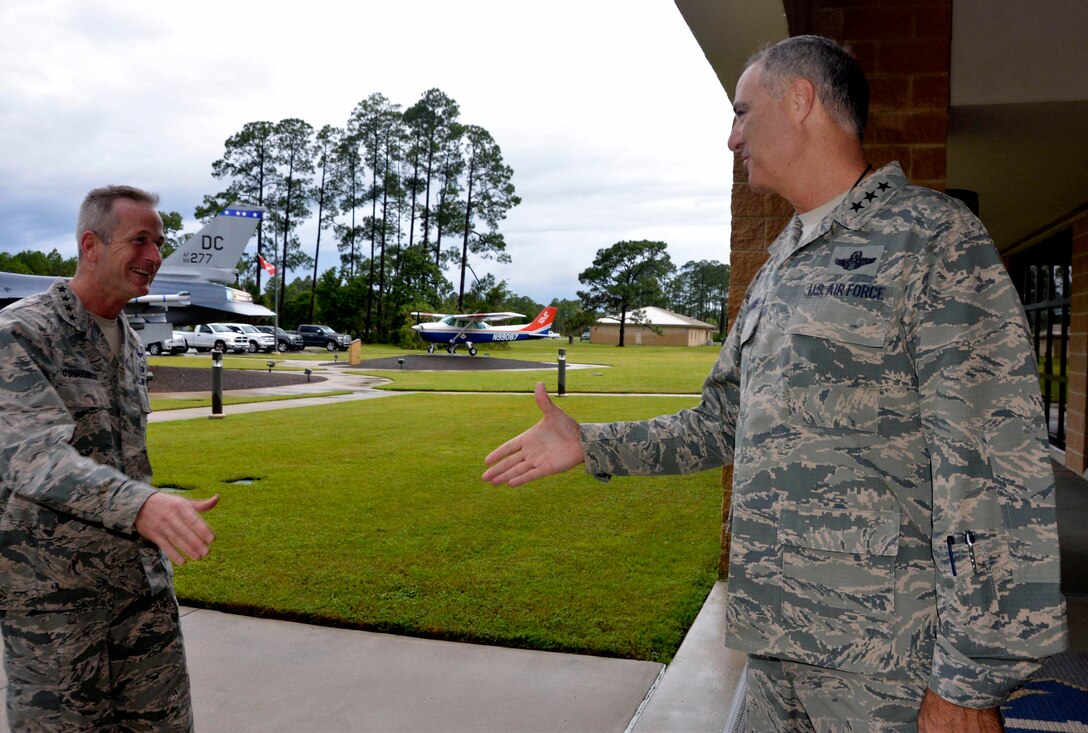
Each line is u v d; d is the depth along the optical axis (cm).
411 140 6216
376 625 323
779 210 401
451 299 6047
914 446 115
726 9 296
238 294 2938
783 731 129
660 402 1445
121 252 171
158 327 2231
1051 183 589
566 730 235
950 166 532
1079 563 438
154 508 138
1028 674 100
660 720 241
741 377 143
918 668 112
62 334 165
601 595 362
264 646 304
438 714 247
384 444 869
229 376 2027
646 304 7556
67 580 159
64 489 139
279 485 630
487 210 6366
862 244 122
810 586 118
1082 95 365
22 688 161
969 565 102
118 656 171
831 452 118
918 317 113
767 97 135
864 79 137
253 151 5925
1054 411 863
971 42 375
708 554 437
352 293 5638
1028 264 966
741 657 288
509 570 402
